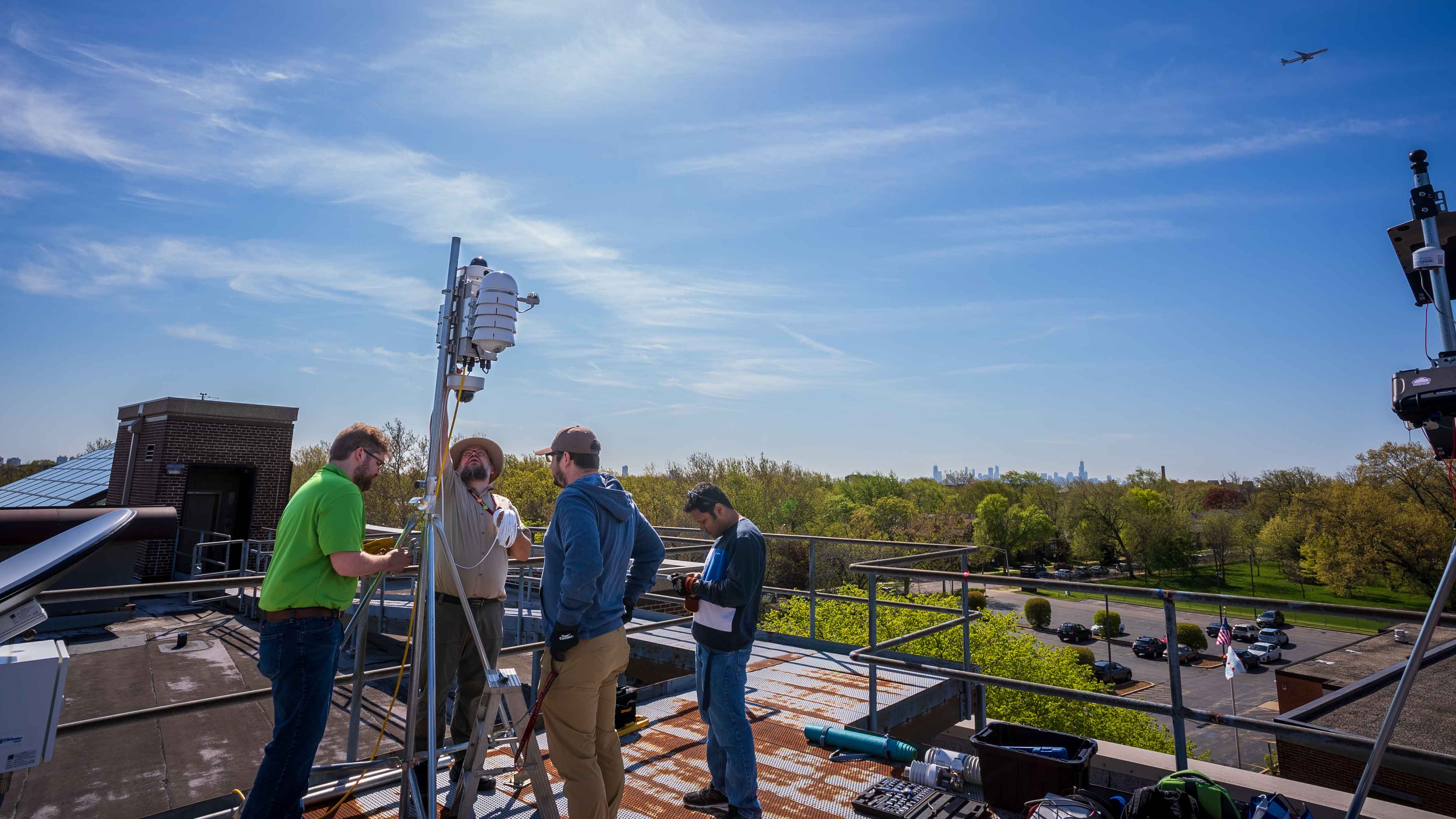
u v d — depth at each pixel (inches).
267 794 105.8
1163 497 3708.2
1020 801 143.5
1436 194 126.2
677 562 308.5
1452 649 719.7
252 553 716.0
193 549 702.5
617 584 117.3
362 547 117.6
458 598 141.8
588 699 111.8
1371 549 2357.3
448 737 205.0
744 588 131.3
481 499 143.3
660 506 1427.2
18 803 239.0
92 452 1064.8
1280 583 3189.0
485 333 118.3
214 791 250.4
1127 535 3398.1
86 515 571.8
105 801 240.7
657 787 154.0
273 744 107.3
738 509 1678.2
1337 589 2512.3
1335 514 2506.2
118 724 107.6
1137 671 1835.6
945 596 455.8
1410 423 110.4
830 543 300.8
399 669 142.6
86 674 399.2
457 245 130.0
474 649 146.9
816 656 282.7
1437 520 2237.9
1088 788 136.3
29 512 549.3
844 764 169.2
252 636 489.7
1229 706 1513.3
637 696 215.8
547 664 114.6
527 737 115.7
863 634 748.6
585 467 120.0
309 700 109.3
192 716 327.9
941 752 162.9
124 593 115.6
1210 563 3700.8
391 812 136.9
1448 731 530.6
